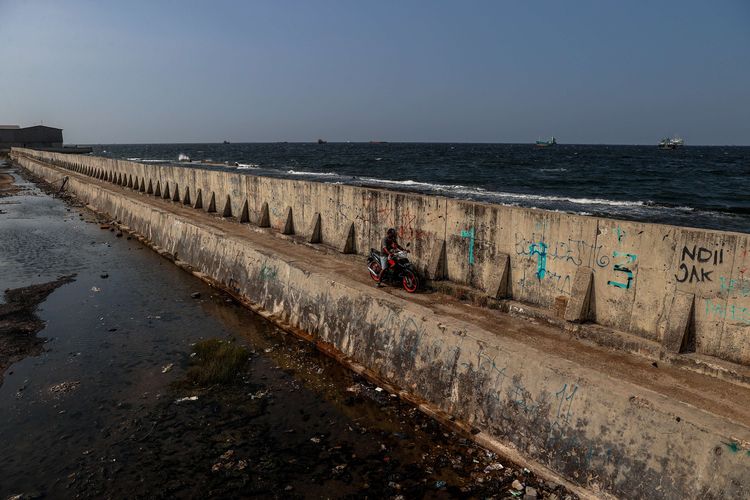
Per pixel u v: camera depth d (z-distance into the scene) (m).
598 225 8.14
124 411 8.36
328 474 6.68
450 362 7.83
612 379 6.19
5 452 7.29
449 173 61.81
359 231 13.25
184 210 23.31
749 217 27.44
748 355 6.64
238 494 6.34
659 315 7.50
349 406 8.39
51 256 19.72
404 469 6.74
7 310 13.38
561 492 6.08
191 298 14.44
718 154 137.25
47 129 113.56
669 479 5.33
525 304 9.34
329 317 10.55
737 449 4.91
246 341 11.28
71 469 6.89
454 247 10.73
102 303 14.04
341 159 108.00
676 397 6.24
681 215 27.95
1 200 36.84
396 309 8.98
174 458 7.10
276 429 7.77
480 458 6.89
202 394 8.90
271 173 60.69
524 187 43.16
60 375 9.68
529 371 6.79
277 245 15.19
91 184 35.19
